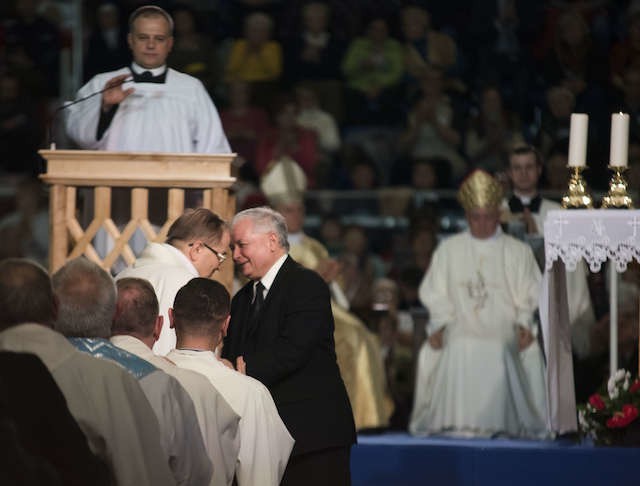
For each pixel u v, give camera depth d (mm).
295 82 43500
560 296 22438
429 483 24000
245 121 41281
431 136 41656
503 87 43344
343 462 18547
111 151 20875
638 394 23750
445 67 43594
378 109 43094
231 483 15633
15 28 44625
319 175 40812
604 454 23172
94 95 21891
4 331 12867
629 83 41562
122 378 13195
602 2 43500
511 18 44062
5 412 11484
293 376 18344
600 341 27750
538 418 26547
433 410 26969
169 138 22281
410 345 31359
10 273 12883
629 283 30047
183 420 14188
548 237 21031
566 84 42594
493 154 41125
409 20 43781
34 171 43344
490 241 27594
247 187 38781
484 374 26672
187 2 44375
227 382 15852
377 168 41844
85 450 11938
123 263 21328
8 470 11195
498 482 23609
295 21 44156
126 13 44156
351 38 44094
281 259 18688
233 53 43531
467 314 27219
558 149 35781
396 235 37375
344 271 32594
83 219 22000
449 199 37844
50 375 12047
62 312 14055
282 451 16266
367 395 27500
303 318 18234
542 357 26969
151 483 13109
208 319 15953
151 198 21766
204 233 18203
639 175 36812
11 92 44000
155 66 22531
